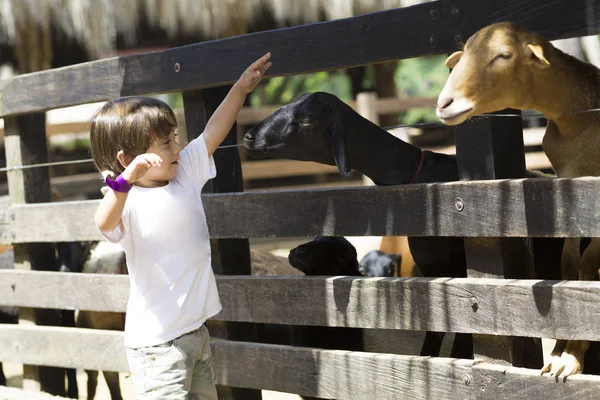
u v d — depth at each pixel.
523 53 5.08
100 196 19.61
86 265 8.58
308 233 6.17
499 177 5.50
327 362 6.10
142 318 4.98
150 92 6.96
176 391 4.91
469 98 5.11
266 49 6.24
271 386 6.43
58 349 7.87
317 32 5.98
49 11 17.73
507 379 5.22
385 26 5.68
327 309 6.08
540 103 5.38
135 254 4.98
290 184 21.97
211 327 6.89
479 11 5.33
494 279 5.39
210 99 6.84
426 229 5.57
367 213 5.85
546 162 16.06
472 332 5.37
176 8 17.47
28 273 8.11
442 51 5.48
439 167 6.45
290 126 6.12
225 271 6.85
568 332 4.95
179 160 5.22
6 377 10.24
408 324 5.67
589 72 5.55
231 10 17.66
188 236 5.02
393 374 5.76
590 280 5.31
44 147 8.39
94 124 4.99
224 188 6.90
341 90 38.12
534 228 5.10
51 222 7.90
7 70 22.48
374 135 6.33
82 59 21.83
